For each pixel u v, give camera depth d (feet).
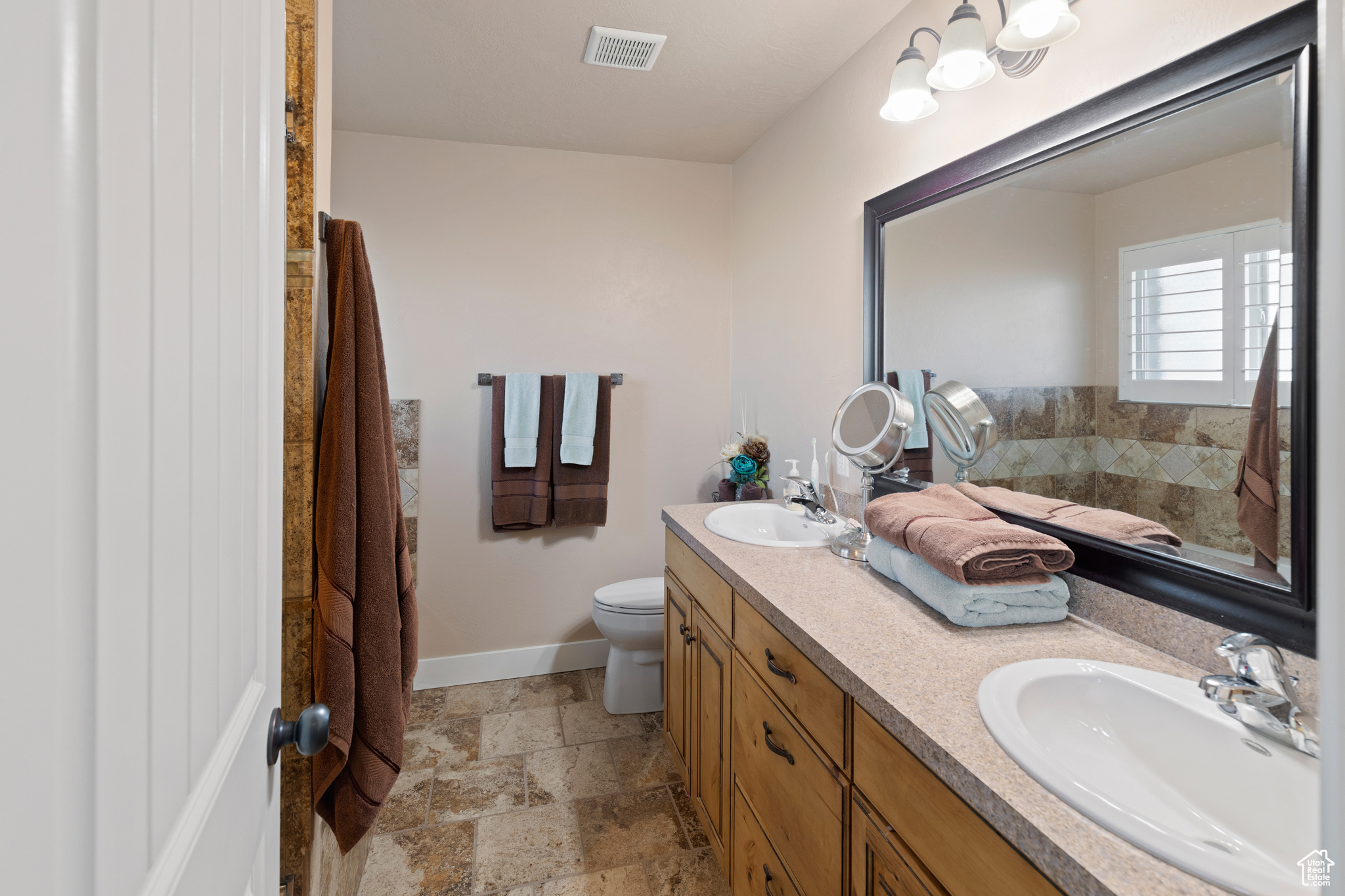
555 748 7.91
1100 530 3.95
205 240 1.50
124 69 1.08
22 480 0.86
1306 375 2.88
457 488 9.45
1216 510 3.30
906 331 5.81
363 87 7.54
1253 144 3.11
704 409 10.34
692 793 6.42
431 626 9.48
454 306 9.25
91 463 1.00
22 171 0.85
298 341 4.22
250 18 1.87
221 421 1.64
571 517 9.55
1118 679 3.09
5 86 0.82
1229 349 3.22
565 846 6.21
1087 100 3.99
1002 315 4.70
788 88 7.52
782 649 4.24
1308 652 2.88
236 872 1.78
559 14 6.06
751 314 9.53
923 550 4.15
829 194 7.24
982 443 4.90
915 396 5.70
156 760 1.24
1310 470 2.87
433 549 9.41
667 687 7.45
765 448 8.68
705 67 7.02
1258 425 3.09
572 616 10.07
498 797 6.95
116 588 1.08
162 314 1.25
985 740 2.65
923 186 5.51
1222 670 3.25
